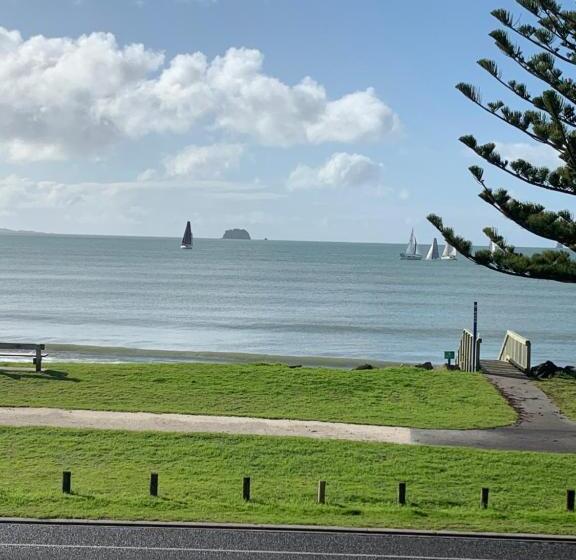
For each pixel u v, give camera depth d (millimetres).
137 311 80688
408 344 61406
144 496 18031
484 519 17328
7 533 15758
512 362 35125
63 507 17172
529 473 20344
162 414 25359
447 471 20422
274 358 48688
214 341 60469
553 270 22953
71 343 56781
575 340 67875
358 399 28000
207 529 16359
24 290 104312
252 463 20812
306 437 22875
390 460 21125
